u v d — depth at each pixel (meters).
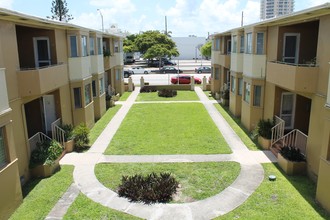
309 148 12.61
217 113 24.27
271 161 14.38
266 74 17.39
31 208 10.71
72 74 17.88
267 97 17.61
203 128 20.02
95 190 11.92
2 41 11.04
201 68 54.75
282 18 13.09
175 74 53.44
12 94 11.73
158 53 64.81
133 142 17.41
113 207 10.74
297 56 16.09
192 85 35.47
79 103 18.62
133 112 25.08
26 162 12.74
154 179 12.08
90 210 10.55
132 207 10.72
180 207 10.66
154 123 21.50
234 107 23.11
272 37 16.64
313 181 12.30
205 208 10.59
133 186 11.66
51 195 11.55
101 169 13.80
